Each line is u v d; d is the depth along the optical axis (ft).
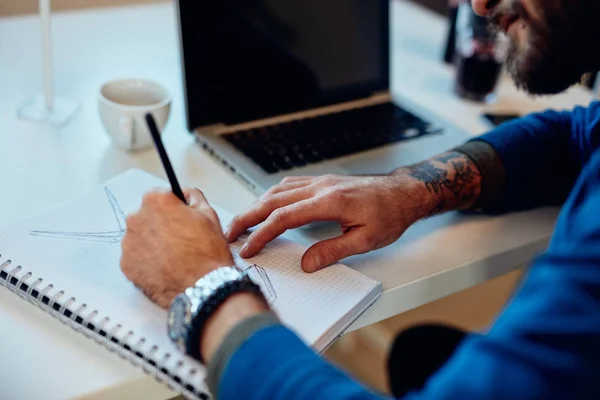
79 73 3.51
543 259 1.58
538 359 1.40
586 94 3.95
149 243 1.95
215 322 1.75
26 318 1.97
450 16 4.04
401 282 2.28
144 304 1.95
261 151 2.89
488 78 3.61
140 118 2.79
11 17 4.02
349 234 2.27
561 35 2.18
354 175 2.58
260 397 1.58
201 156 2.93
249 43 3.04
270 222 2.20
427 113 3.43
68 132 2.99
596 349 1.39
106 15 4.25
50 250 2.11
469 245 2.52
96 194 2.42
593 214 1.55
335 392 1.56
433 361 3.09
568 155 2.81
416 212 2.46
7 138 2.87
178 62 3.81
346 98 3.42
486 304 4.62
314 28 3.22
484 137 2.79
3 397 1.72
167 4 4.58
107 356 1.88
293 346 1.67
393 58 4.14
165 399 1.92
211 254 1.94
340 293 2.08
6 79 3.34
